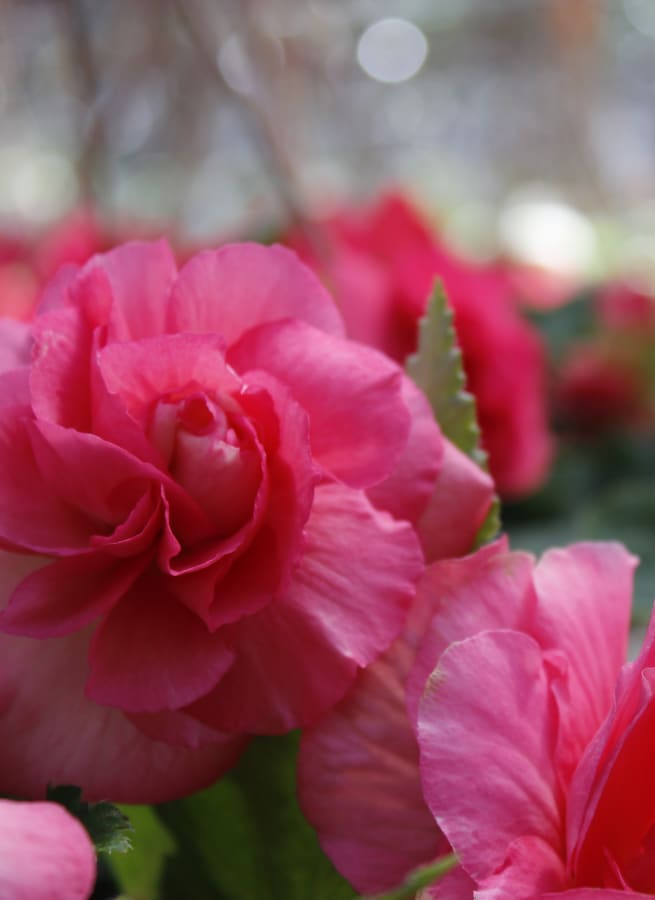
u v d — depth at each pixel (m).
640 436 1.16
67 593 0.48
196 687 0.47
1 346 0.52
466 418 0.56
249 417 0.48
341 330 0.51
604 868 0.47
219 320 0.51
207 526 0.48
